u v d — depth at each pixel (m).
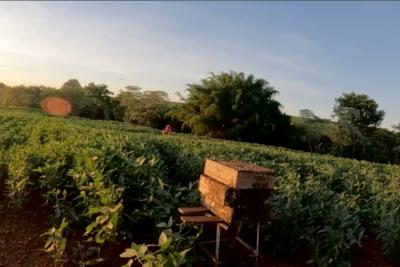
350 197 5.74
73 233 4.60
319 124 33.31
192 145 9.95
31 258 4.35
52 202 5.33
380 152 31.08
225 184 3.77
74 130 10.65
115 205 4.09
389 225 4.29
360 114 34.09
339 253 3.86
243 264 4.06
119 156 5.75
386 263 4.22
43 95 45.31
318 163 9.62
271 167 7.92
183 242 3.99
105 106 42.28
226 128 31.64
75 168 5.14
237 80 32.38
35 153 5.97
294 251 4.24
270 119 31.31
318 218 4.39
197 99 33.25
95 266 4.03
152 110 37.31
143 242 4.39
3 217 5.22
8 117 16.78
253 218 3.71
